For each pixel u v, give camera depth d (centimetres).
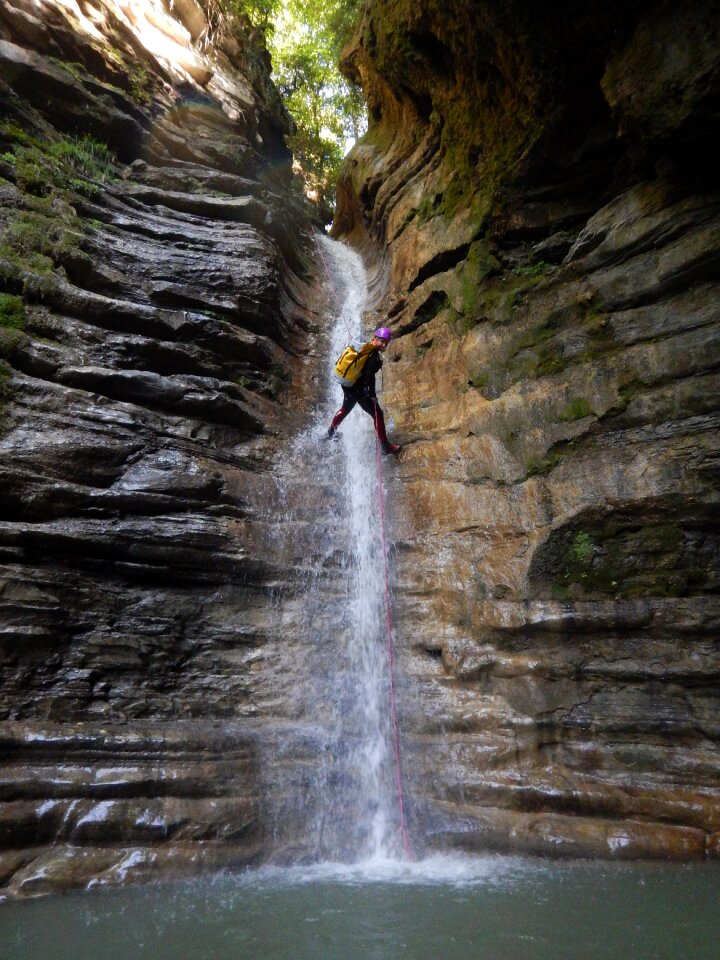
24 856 530
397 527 905
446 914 448
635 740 658
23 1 1109
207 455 866
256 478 886
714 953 379
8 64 1048
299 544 862
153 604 752
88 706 668
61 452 745
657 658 670
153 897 500
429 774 687
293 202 1592
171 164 1234
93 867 535
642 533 709
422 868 571
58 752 596
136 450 800
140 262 982
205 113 1406
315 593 841
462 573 809
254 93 1684
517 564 764
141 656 718
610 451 739
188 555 777
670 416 706
